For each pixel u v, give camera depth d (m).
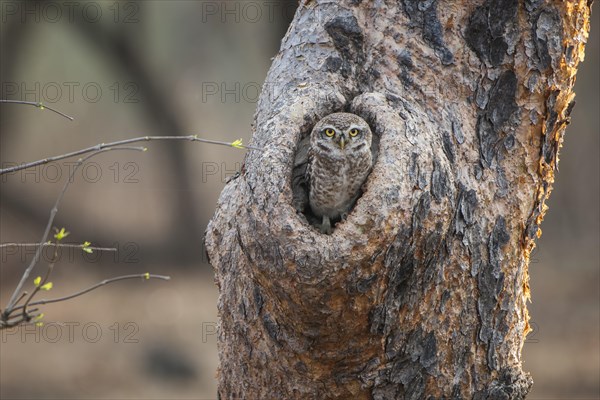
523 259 8.32
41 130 46.28
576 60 8.34
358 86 8.13
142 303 36.88
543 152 8.22
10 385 25.59
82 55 45.59
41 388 25.42
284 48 8.48
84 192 44.44
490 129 8.09
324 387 7.80
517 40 8.07
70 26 41.53
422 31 8.12
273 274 7.03
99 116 46.41
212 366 28.45
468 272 7.89
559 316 30.33
